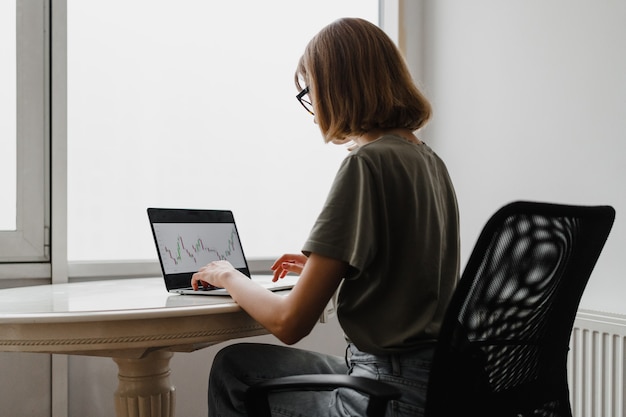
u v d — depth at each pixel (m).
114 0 2.33
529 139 2.47
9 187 2.11
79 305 1.25
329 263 1.07
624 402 1.97
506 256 0.97
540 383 1.15
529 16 2.49
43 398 2.11
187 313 1.16
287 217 2.73
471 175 2.73
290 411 1.15
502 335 1.03
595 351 2.06
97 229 2.29
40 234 2.13
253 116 2.64
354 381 0.98
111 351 1.24
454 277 1.17
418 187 1.12
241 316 1.27
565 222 1.06
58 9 2.15
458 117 2.80
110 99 2.32
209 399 1.33
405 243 1.09
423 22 3.01
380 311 1.10
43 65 2.14
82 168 2.27
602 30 2.21
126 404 1.47
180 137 2.47
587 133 2.24
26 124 2.11
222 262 1.42
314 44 1.25
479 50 2.71
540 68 2.43
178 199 2.46
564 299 1.16
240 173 2.61
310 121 2.78
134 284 1.89
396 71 1.22
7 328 1.11
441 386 0.97
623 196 2.12
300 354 1.42
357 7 2.94
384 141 1.15
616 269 2.14
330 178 2.84
